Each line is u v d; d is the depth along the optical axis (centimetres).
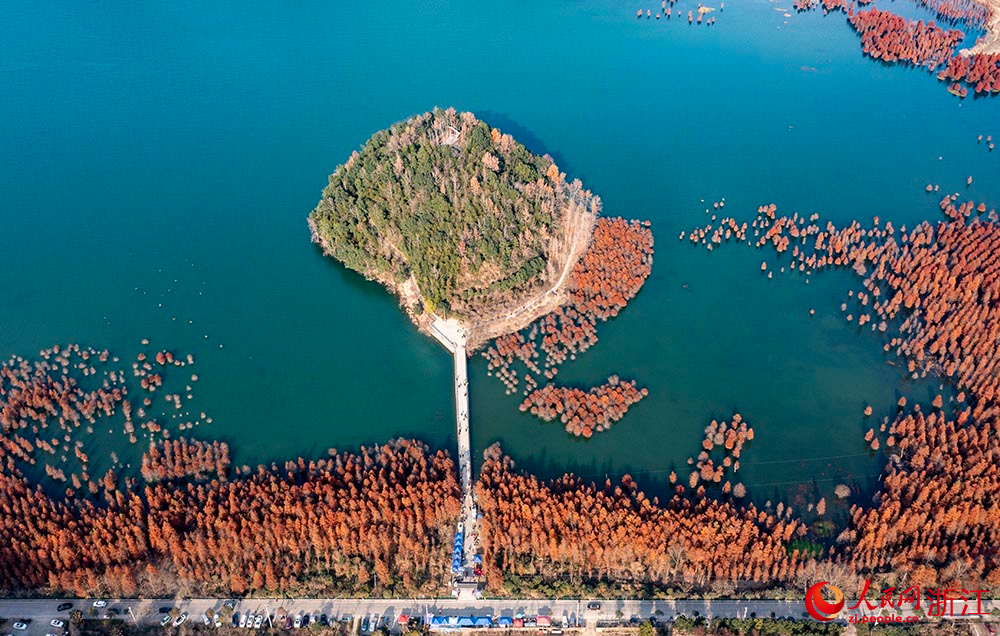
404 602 18450
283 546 19488
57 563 18650
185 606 18475
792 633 17200
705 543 18688
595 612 18125
